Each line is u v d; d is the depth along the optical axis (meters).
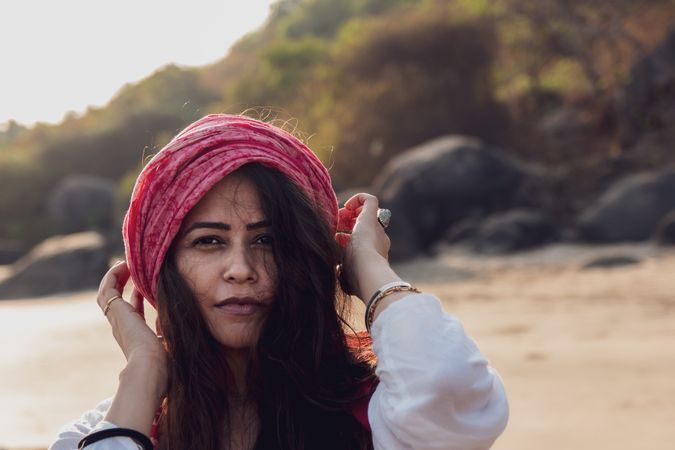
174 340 1.59
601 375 6.05
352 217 1.82
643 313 9.07
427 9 26.48
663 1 26.89
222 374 1.62
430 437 1.49
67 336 10.45
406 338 1.51
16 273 18.77
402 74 24.09
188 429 1.60
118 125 46.53
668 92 23.66
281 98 35.19
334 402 1.62
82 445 1.50
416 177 18.50
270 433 1.62
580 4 26.33
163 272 1.60
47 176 42.56
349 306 1.71
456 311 10.09
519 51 29.20
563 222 18.88
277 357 1.61
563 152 24.33
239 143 1.58
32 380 7.51
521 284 12.51
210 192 1.58
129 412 1.54
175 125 47.25
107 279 1.74
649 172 20.14
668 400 5.25
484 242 17.00
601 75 26.73
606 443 4.45
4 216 40.53
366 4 69.38
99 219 36.12
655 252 15.15
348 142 22.97
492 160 19.16
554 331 8.24
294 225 1.59
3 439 5.44
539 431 4.71
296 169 1.61
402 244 17.20
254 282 1.59
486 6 27.48
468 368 1.49
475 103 24.23
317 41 39.91
